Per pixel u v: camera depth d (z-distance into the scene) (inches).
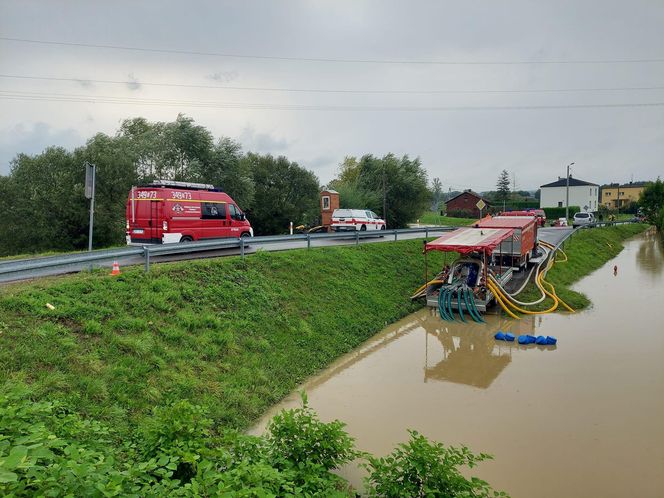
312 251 733.9
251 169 1648.6
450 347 561.9
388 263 832.3
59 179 1127.6
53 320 347.3
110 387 309.7
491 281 714.2
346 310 615.5
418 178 2048.5
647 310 732.0
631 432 343.6
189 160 1396.4
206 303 474.0
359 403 396.2
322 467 219.5
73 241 1141.7
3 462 132.3
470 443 327.9
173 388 340.2
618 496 268.4
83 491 146.6
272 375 420.5
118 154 1209.4
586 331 620.1
